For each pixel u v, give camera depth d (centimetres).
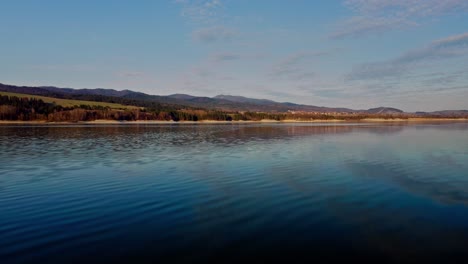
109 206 1525
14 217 1372
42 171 2403
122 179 2117
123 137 5784
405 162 2797
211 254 1023
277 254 1024
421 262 977
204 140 5188
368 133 7025
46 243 1102
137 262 972
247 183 1989
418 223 1284
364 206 1510
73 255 1014
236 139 5400
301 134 6731
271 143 4647
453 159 2981
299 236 1159
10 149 3794
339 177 2153
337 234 1174
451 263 971
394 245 1088
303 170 2420
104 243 1102
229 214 1399
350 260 987
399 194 1717
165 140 5172
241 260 987
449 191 1778
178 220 1324
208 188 1866
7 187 1903
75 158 3061
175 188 1866
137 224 1280
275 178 2131
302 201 1592
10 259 987
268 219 1333
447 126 11212
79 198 1666
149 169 2483
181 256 1009
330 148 3938
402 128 9625
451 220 1318
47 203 1580
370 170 2414
